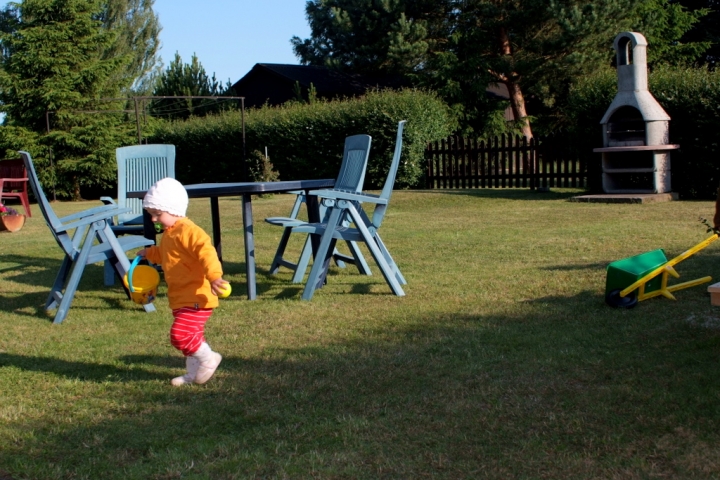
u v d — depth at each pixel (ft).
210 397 11.85
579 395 11.17
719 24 114.62
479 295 18.31
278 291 20.25
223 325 16.47
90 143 74.23
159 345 15.07
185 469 9.29
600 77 49.14
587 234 28.02
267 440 10.07
